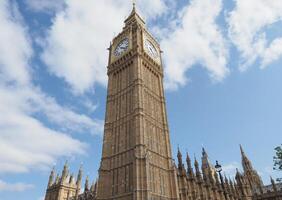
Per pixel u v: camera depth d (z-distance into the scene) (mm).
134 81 61844
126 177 48406
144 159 47750
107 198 49125
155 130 58812
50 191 102938
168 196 49969
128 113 58719
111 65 74125
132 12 85000
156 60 75562
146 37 76188
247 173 127875
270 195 96562
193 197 58656
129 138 54000
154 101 65062
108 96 67312
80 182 106750
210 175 77312
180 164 60469
